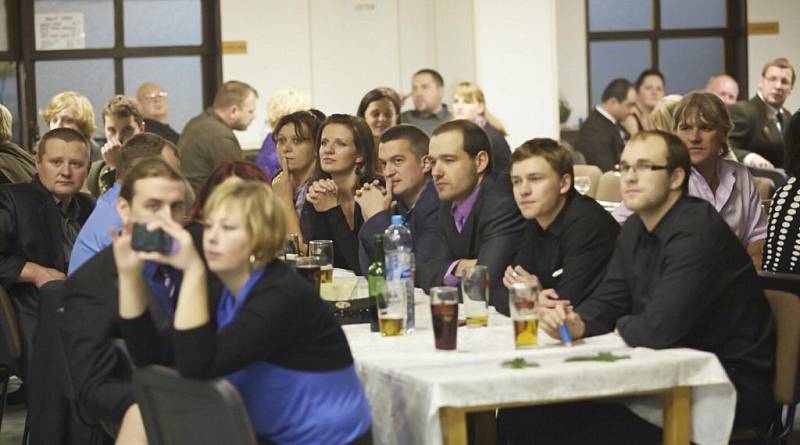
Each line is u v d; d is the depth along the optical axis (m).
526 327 7.08
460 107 18.53
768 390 7.56
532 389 6.35
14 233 10.75
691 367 6.69
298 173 11.88
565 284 8.18
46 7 21.75
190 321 5.65
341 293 9.06
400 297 7.62
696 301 7.15
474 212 9.16
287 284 5.85
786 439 9.83
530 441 7.93
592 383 6.45
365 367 6.86
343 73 22.81
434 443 6.22
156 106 19.95
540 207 8.19
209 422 5.56
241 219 5.77
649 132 7.42
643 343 7.09
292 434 6.00
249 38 22.34
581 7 24.69
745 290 7.45
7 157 12.90
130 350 6.28
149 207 6.60
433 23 22.91
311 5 22.58
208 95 22.48
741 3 25.14
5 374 10.55
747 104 19.97
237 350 5.69
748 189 10.16
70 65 21.91
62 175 10.81
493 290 8.78
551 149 8.22
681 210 7.35
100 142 22.08
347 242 10.76
